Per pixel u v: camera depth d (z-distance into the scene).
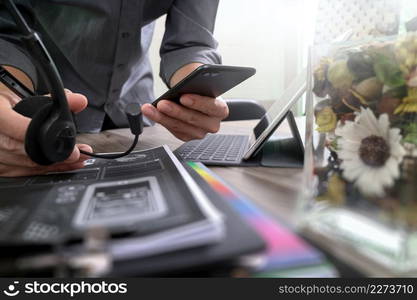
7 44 0.48
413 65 0.25
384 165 0.22
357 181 0.21
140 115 0.37
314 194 0.20
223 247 0.14
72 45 0.75
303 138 0.41
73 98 0.34
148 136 0.68
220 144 0.50
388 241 0.14
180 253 0.14
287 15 1.88
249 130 0.71
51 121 0.29
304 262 0.14
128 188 0.24
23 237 0.15
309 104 0.31
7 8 0.26
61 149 0.30
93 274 0.13
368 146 0.25
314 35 0.44
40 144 0.29
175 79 0.67
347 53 0.28
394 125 0.24
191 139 0.52
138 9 0.72
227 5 1.84
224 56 1.90
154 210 0.18
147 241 0.14
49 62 0.28
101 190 0.24
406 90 0.25
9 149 0.32
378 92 0.26
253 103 1.00
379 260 0.14
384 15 0.35
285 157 0.37
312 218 0.17
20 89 0.39
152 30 1.00
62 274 0.14
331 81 0.29
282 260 0.14
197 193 0.21
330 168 0.25
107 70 0.80
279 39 1.93
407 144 0.23
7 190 0.26
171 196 0.20
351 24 0.38
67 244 0.14
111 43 0.75
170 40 0.73
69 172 0.34
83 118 0.82
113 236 0.15
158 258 0.14
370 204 0.16
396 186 0.17
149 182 0.25
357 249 0.15
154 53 1.67
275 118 0.35
